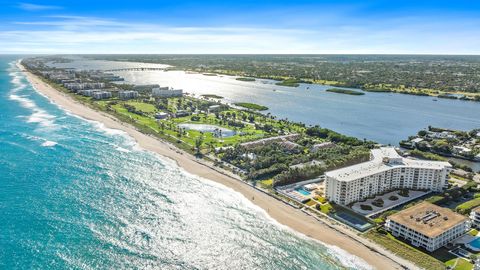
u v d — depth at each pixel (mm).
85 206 180125
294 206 191000
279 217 180375
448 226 159125
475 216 173625
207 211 183125
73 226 162125
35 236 153500
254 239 161000
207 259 146000
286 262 146750
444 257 149875
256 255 150250
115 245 150500
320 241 161375
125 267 138125
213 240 158500
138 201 188750
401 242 159750
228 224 171875
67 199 186250
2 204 178000
